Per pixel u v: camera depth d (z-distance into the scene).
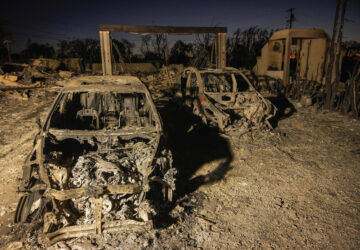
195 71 7.67
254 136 6.52
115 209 3.23
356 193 4.11
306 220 3.51
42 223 3.37
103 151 3.86
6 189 4.24
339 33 8.70
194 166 5.18
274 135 6.61
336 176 4.68
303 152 5.80
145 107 5.05
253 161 5.38
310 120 8.15
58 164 3.37
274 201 3.97
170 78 16.06
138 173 3.53
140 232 3.22
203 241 3.16
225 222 3.52
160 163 3.53
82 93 5.02
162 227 3.37
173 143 6.33
